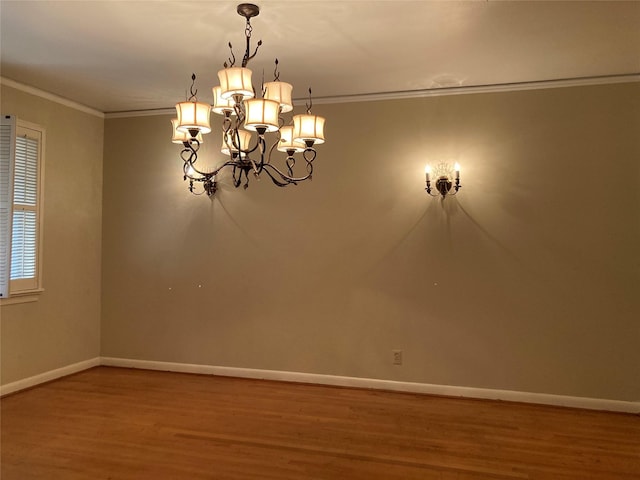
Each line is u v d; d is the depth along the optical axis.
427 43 3.13
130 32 2.99
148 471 2.67
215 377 4.50
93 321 4.84
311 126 2.43
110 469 2.69
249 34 2.97
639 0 2.58
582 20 2.80
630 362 3.66
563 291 3.80
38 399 3.84
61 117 4.42
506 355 3.90
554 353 3.81
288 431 3.23
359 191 4.24
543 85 3.84
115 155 4.91
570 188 3.80
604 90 3.74
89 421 3.38
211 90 4.15
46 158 4.26
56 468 2.69
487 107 3.97
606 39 3.07
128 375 4.55
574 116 3.80
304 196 4.37
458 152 4.03
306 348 4.34
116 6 2.65
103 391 4.06
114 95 4.32
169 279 4.73
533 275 3.86
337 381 4.26
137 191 4.84
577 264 3.78
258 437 3.13
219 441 3.06
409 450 2.95
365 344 4.20
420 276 4.09
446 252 4.04
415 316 4.10
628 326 3.67
